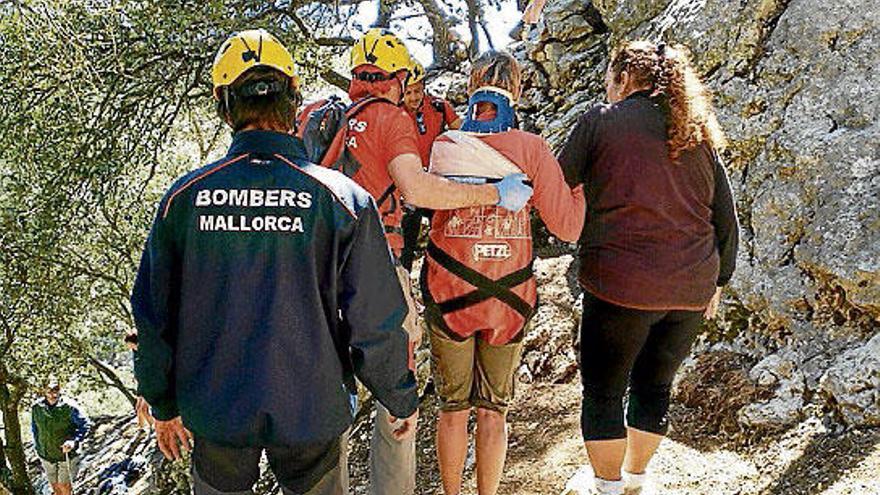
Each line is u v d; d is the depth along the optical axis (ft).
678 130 10.07
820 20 17.65
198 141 31.86
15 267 29.17
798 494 12.05
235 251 7.45
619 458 10.87
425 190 9.91
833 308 14.82
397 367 7.77
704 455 13.88
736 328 16.06
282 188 7.54
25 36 25.32
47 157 27.07
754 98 18.06
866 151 15.70
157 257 7.63
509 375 11.11
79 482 44.50
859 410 12.96
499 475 11.41
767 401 14.29
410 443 11.79
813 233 15.49
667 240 10.16
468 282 10.52
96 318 41.01
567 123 27.32
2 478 45.78
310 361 7.47
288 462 7.75
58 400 37.58
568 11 30.30
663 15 23.38
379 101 10.41
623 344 10.51
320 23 34.58
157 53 27.20
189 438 8.29
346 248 7.56
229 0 28.32
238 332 7.41
